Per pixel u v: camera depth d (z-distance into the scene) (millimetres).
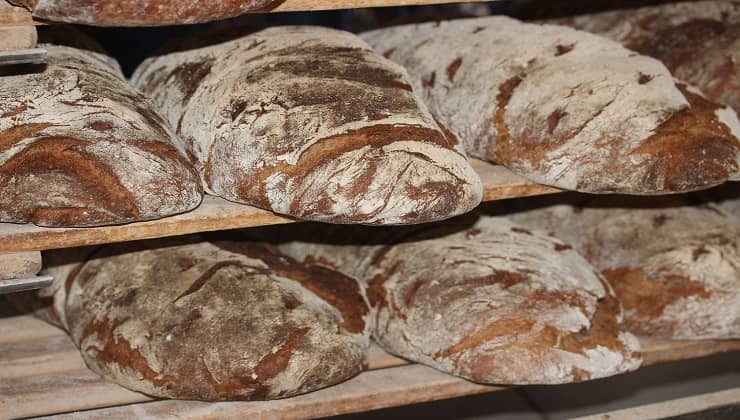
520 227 1401
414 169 1161
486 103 1321
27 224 1146
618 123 1251
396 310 1310
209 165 1214
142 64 1392
